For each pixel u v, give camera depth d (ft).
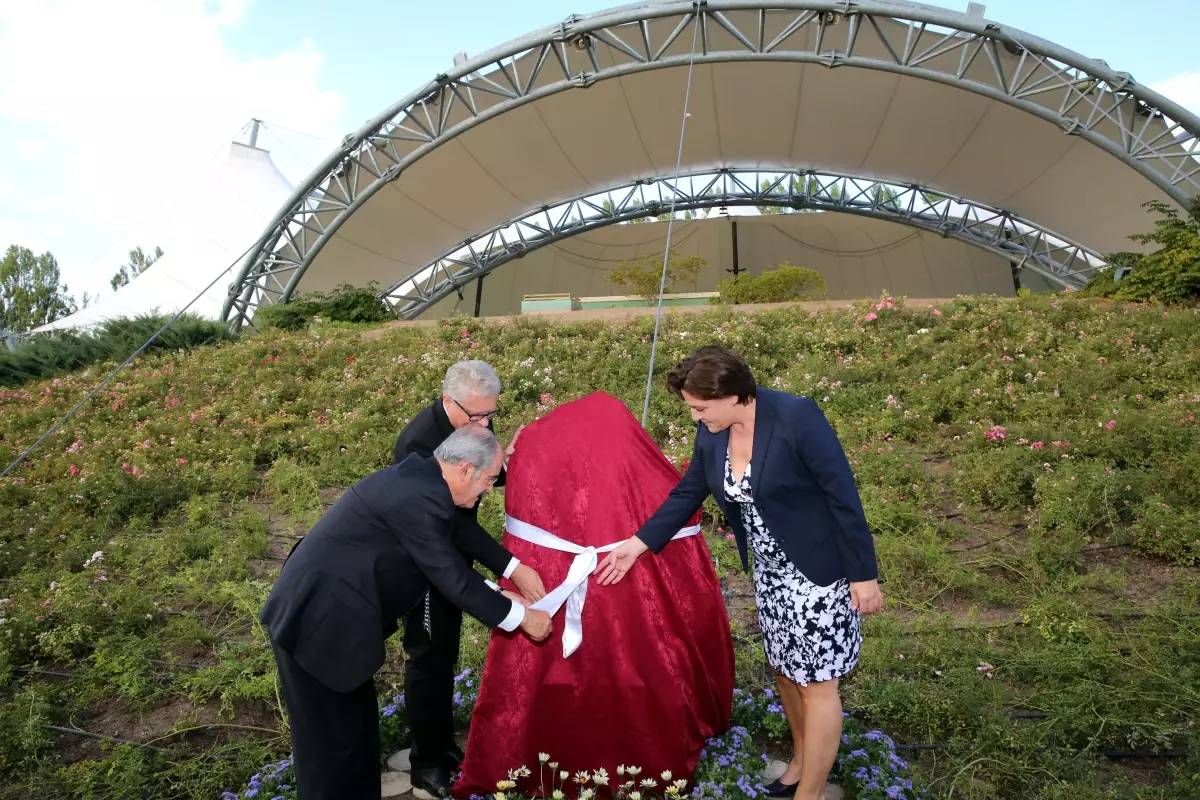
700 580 9.34
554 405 26.25
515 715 8.86
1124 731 10.00
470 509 9.04
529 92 64.03
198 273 82.74
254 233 84.53
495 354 33.40
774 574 8.50
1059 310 31.78
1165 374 24.32
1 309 162.81
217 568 16.48
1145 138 59.36
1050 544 14.96
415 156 68.85
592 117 71.77
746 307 37.37
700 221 109.50
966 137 69.67
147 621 14.64
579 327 35.37
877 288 109.91
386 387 30.07
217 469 23.34
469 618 13.56
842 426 22.29
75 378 39.75
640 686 8.75
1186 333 27.89
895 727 10.69
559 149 76.33
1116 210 71.41
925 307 33.32
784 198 91.81
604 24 58.13
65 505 21.35
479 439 8.20
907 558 15.21
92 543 18.47
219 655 13.03
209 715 12.09
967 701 10.31
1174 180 59.11
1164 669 10.73
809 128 74.79
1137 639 11.83
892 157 77.51
